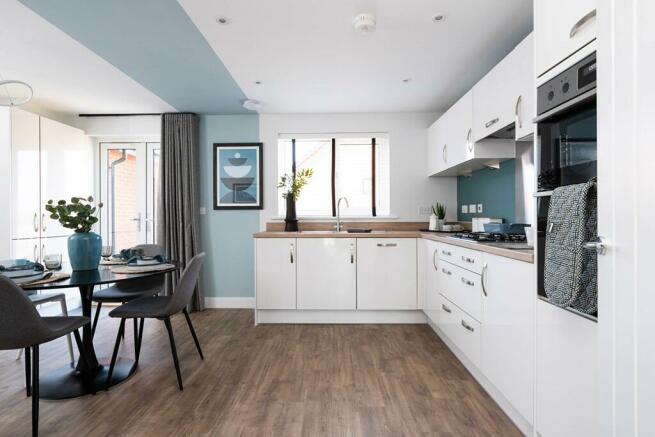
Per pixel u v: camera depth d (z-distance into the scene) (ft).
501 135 7.96
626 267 2.82
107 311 12.76
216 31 7.25
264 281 10.87
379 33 7.37
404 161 12.96
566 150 4.25
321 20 6.86
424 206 12.94
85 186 13.44
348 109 12.51
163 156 12.76
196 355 8.50
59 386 6.88
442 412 5.98
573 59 3.95
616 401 2.96
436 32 7.35
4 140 10.27
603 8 3.08
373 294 10.77
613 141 2.98
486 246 6.20
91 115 13.23
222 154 13.19
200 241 13.15
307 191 13.64
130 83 10.08
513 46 7.97
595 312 3.59
